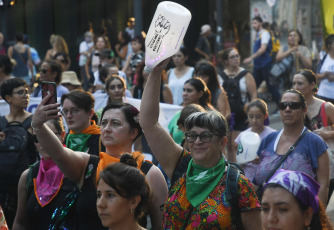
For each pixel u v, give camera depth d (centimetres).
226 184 405
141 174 383
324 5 1138
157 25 429
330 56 1030
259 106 786
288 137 602
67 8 2309
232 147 979
